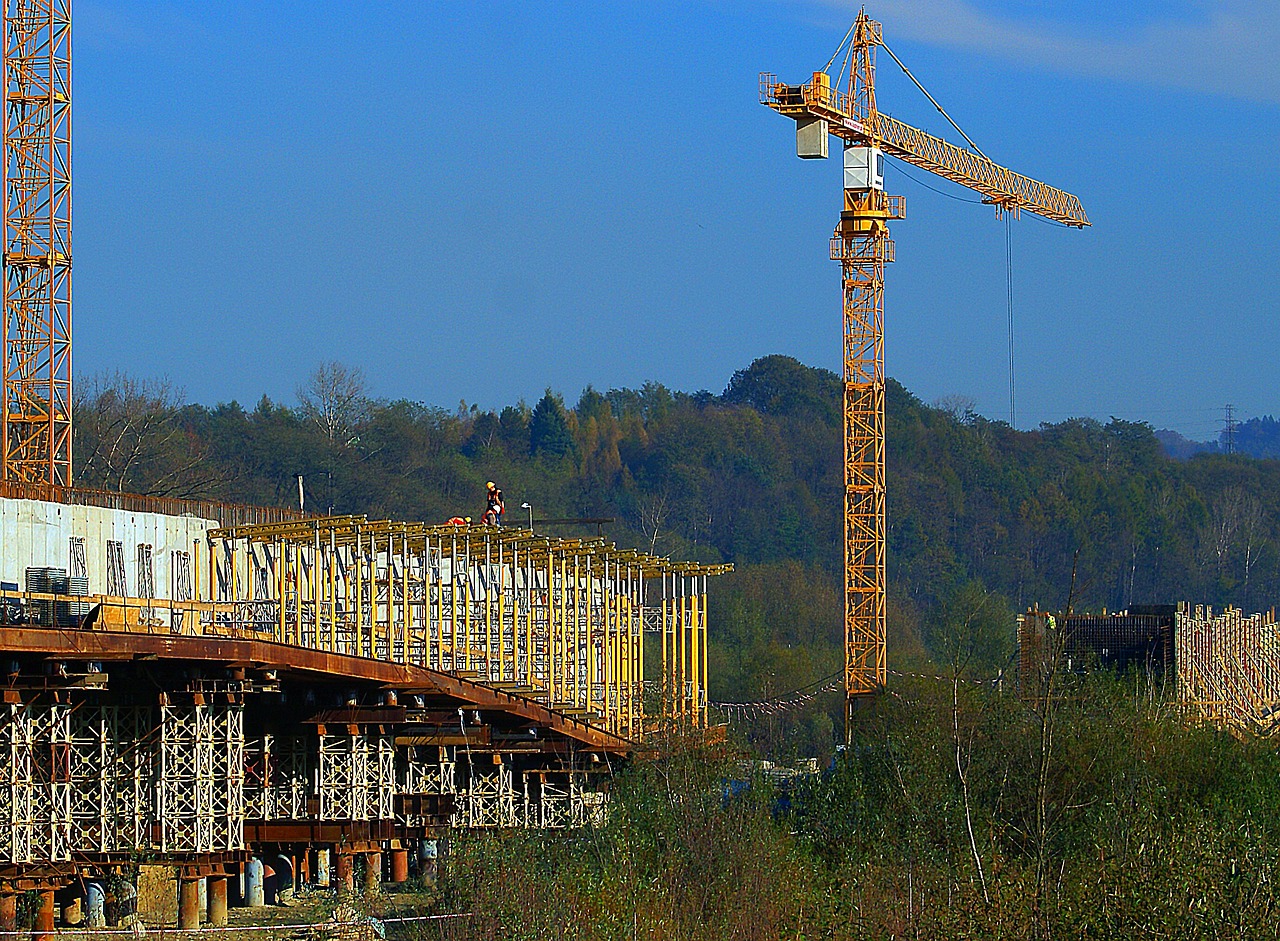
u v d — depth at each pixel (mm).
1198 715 137125
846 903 92250
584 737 152125
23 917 117938
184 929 115000
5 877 114438
